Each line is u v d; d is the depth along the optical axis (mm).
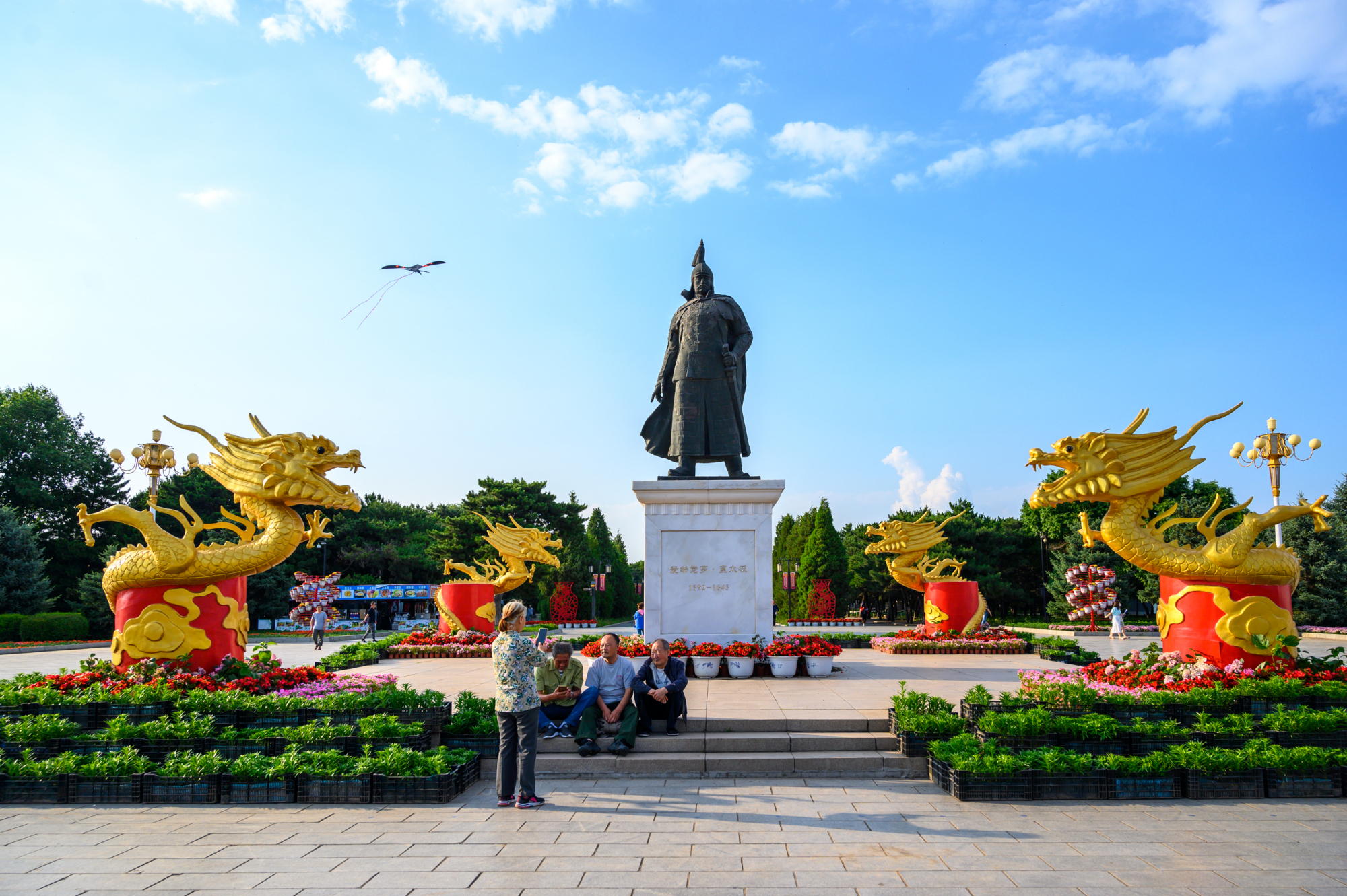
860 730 8375
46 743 7453
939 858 5223
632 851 5387
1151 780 6660
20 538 33656
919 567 21609
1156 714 8086
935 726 7633
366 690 8789
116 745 7477
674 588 12922
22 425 40531
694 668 11977
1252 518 9633
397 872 4996
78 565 40656
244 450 9867
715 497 12961
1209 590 9766
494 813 6344
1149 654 10000
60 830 5938
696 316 14164
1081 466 10117
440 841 5633
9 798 6727
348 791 6629
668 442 14633
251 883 4836
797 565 47938
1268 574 9531
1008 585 47688
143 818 6258
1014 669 13836
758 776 7512
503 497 49094
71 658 21641
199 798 6660
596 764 7586
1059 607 41781
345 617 44719
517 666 6551
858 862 5152
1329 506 34438
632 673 8273
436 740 8000
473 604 20375
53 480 40969
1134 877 4863
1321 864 5102
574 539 53031
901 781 7301
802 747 7938
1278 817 6121
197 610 9266
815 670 12266
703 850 5391
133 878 4922
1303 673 8891
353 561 49969
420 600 52031
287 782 6664
